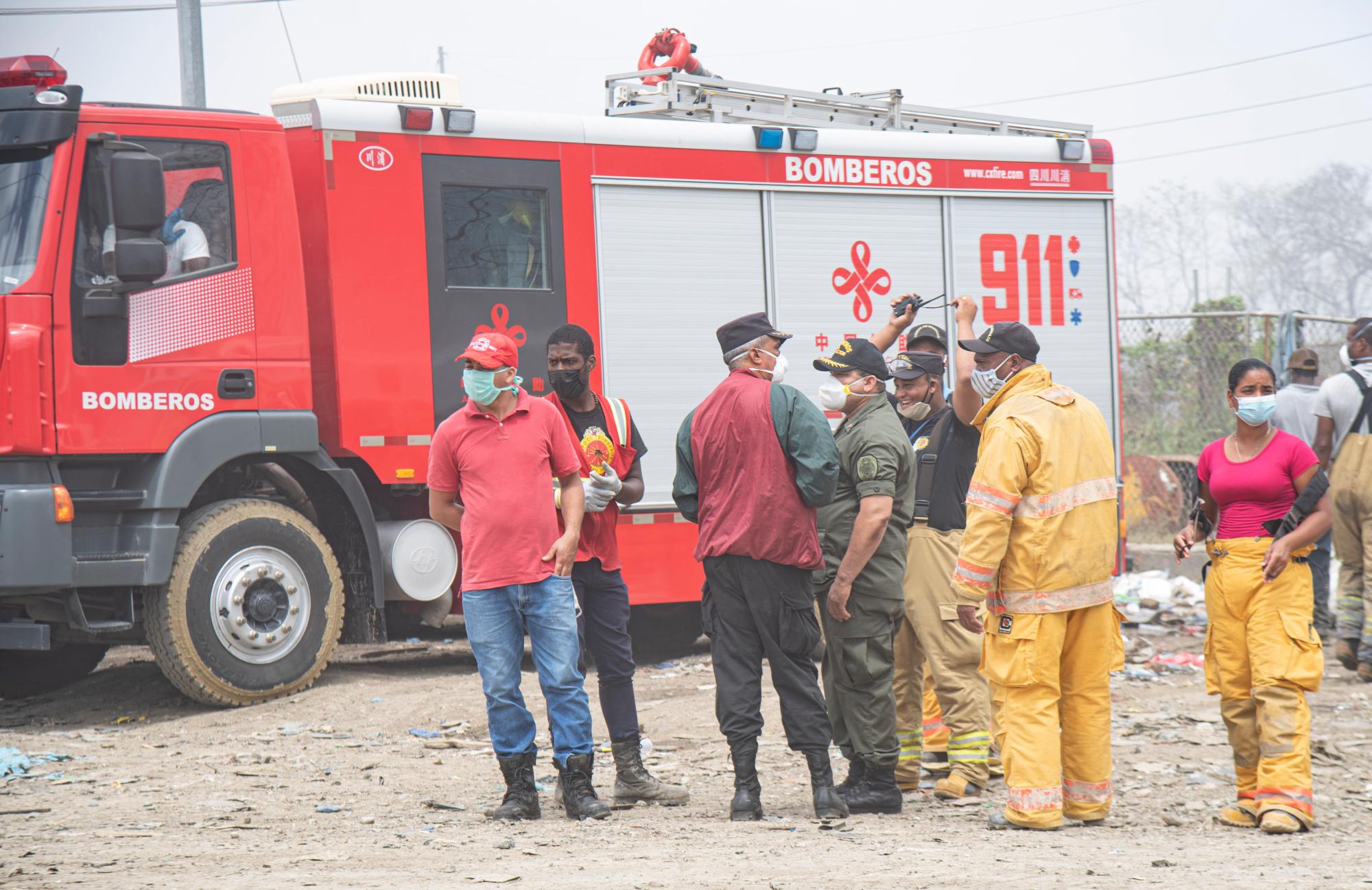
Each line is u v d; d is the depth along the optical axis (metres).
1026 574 10.85
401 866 9.36
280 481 17.56
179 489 15.94
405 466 17.69
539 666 11.29
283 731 15.39
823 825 10.95
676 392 19.41
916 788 12.70
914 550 12.62
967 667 12.52
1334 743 15.03
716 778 13.33
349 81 17.95
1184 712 16.58
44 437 15.27
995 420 10.98
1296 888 8.59
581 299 18.84
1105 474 11.09
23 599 15.88
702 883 8.62
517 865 9.32
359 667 19.42
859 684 11.62
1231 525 11.94
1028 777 10.95
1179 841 10.71
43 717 17.03
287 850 10.03
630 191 19.20
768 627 11.12
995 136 21.81
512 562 11.05
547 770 13.70
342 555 17.89
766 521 10.95
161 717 16.55
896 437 11.48
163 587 16.09
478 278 18.25
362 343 17.53
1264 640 11.62
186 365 16.12
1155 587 24.77
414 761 14.02
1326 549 20.86
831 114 21.78
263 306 16.66
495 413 11.17
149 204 15.26
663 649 20.88
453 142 18.16
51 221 15.44
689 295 19.53
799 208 20.27
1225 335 36.44
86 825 11.16
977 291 21.48
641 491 12.09
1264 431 11.92
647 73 20.44
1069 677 11.34
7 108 15.48
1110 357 22.48
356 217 17.58
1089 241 22.42
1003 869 9.12
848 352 11.62
